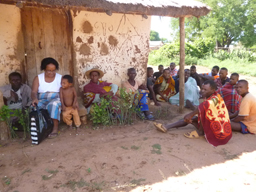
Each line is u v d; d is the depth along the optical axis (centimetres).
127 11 367
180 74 507
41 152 332
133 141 366
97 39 506
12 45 436
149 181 266
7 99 411
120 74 550
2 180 267
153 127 433
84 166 295
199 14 443
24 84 423
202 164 304
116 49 531
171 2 428
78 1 322
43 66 388
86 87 473
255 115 396
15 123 399
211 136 362
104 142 368
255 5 2264
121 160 309
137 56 560
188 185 259
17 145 354
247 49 2231
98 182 264
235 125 399
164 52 2000
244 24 2408
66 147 349
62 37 483
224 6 2375
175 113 525
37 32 461
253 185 260
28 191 248
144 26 550
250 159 319
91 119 429
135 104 475
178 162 306
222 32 2395
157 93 634
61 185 258
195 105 583
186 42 2028
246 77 1223
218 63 1692
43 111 371
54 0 309
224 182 265
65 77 388
